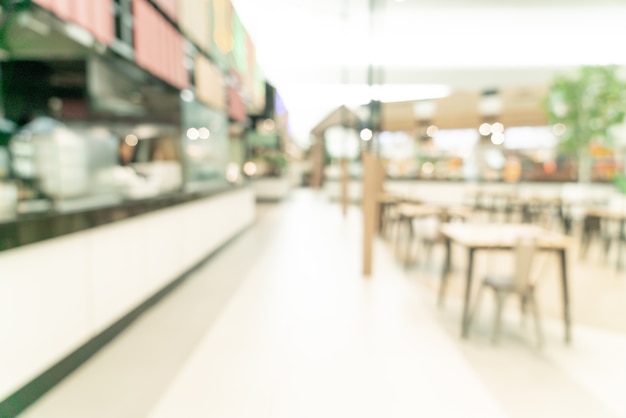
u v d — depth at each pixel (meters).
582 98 7.55
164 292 3.80
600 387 2.27
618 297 3.88
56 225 2.21
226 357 2.59
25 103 4.13
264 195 14.05
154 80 4.50
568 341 2.85
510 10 7.10
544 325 3.19
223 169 7.02
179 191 4.73
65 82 4.20
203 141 6.61
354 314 3.36
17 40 3.20
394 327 3.09
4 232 1.86
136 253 3.25
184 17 4.62
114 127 5.59
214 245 5.50
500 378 2.35
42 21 2.80
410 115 12.38
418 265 5.11
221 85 6.36
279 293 3.93
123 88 4.79
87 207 2.71
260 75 8.73
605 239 5.38
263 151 14.20
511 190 10.39
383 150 12.81
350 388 2.23
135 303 3.22
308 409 2.04
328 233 7.54
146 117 5.68
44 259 2.19
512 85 10.73
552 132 10.93
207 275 4.62
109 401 2.10
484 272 4.84
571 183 9.80
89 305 2.59
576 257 5.68
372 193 4.46
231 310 3.46
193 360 2.55
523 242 2.63
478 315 3.37
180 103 5.58
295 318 3.26
